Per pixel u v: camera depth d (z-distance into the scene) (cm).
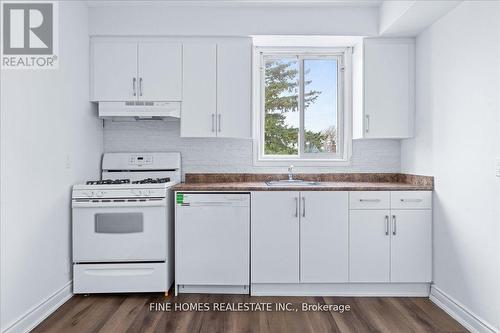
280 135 361
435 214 281
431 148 287
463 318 241
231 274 285
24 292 225
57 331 227
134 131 348
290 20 315
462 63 244
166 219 285
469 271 237
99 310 258
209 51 320
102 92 316
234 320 243
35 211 236
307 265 285
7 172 210
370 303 274
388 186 288
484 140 221
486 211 220
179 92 319
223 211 284
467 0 238
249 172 352
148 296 285
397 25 288
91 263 281
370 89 318
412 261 285
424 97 300
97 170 334
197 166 350
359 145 352
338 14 314
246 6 315
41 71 244
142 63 318
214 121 320
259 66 355
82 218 278
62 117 270
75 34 290
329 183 329
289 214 284
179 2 308
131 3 309
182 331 227
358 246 285
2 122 206
